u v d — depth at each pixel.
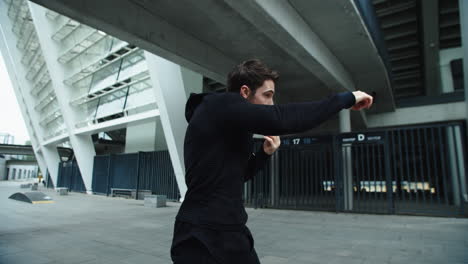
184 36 8.99
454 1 20.34
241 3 5.93
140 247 5.30
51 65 21.11
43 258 4.56
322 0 7.27
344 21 8.20
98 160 21.03
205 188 0.92
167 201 14.20
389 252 4.87
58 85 21.27
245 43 9.82
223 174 0.93
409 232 6.68
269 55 10.66
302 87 13.96
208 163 0.92
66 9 6.14
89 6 6.42
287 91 14.52
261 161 1.33
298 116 0.84
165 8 7.82
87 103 21.30
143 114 15.60
